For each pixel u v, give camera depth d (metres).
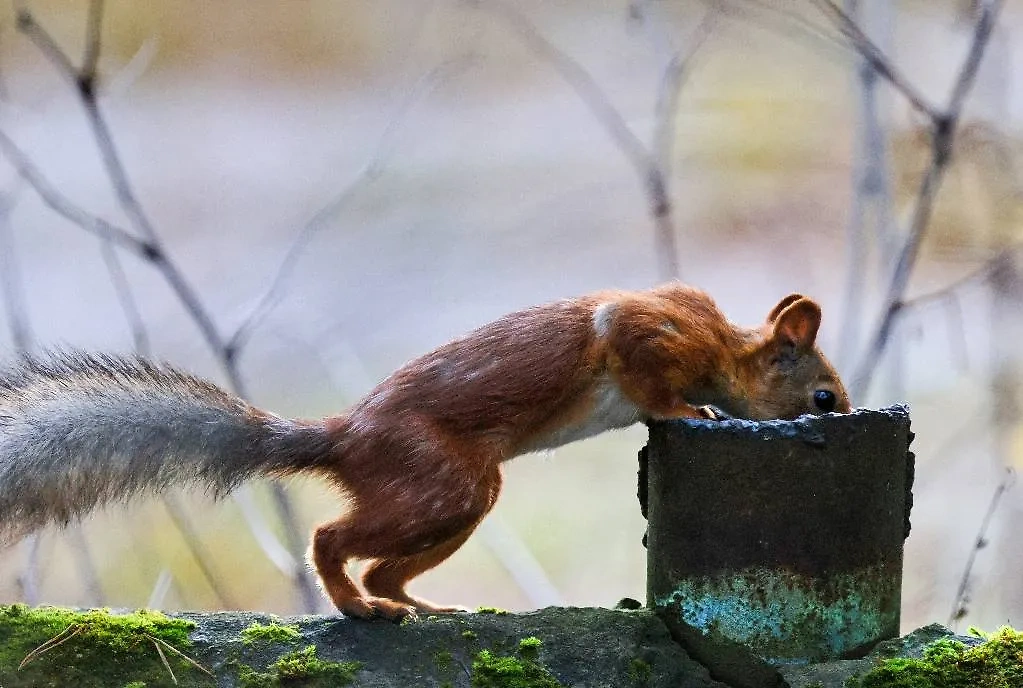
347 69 23.66
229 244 18.56
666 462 6.23
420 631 6.26
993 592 12.04
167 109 22.20
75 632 6.17
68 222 18.14
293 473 6.82
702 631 6.14
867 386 10.16
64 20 21.78
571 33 18.44
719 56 17.12
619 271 17.34
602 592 14.23
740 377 7.60
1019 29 15.66
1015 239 12.84
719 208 17.16
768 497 6.02
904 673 5.94
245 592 13.50
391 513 6.50
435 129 18.73
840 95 16.95
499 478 7.03
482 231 17.52
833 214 16.92
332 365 14.11
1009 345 13.05
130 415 6.76
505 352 6.86
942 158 10.33
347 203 15.09
